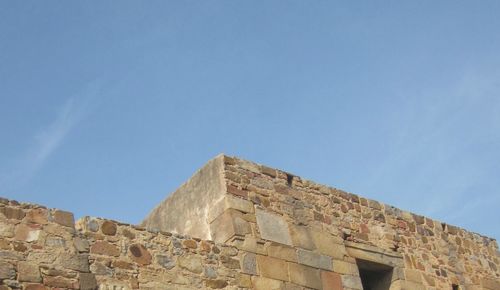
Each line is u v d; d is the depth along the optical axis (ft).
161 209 43.96
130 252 33.68
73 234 32.27
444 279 48.62
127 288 32.65
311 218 43.04
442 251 49.96
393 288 45.39
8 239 30.40
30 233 31.09
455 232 52.16
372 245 45.44
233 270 37.01
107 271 32.48
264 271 38.40
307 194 43.96
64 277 30.99
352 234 44.80
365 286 46.19
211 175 41.14
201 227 40.29
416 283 46.42
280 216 41.39
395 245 47.03
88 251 32.37
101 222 33.58
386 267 45.62
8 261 29.91
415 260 47.57
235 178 40.73
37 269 30.45
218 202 39.88
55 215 32.22
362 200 47.09
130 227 34.42
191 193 42.06
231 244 38.14
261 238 39.45
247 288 37.04
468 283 50.19
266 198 41.47
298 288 39.32
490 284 51.96
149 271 33.83
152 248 34.55
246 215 39.70
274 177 42.80
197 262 35.86
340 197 45.83
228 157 41.24
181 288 34.45
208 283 35.63
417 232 49.24
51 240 31.50
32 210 31.71
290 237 40.98
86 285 31.40
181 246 35.73
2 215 30.78
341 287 41.42
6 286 29.35
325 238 42.86
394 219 48.32
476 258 52.37
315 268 40.91
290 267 39.75
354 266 43.14
